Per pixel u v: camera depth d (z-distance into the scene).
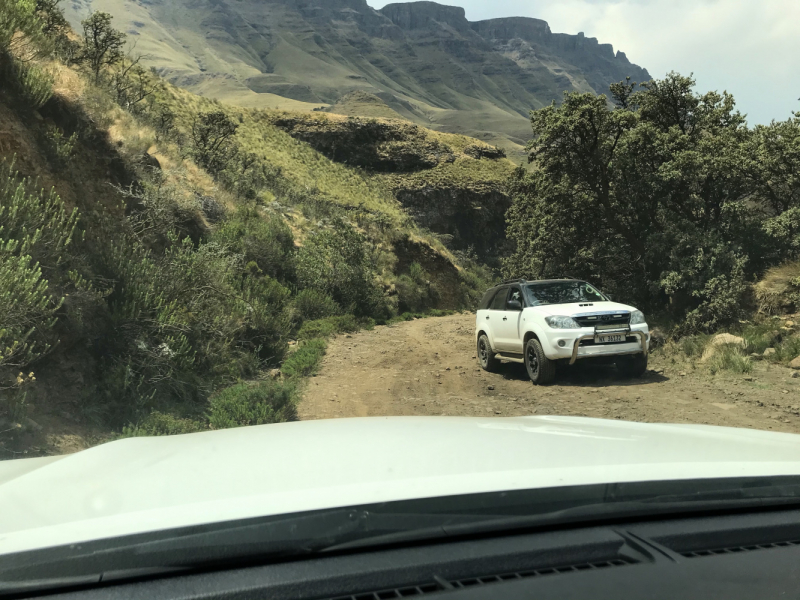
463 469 1.38
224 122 30.09
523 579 1.03
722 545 1.27
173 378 7.75
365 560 1.07
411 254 47.78
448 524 1.16
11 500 1.28
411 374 11.14
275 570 1.04
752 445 1.84
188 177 20.02
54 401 5.96
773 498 1.44
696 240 13.59
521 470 1.37
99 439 5.71
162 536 1.03
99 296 7.42
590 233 17.77
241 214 21.14
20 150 8.95
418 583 1.04
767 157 13.51
